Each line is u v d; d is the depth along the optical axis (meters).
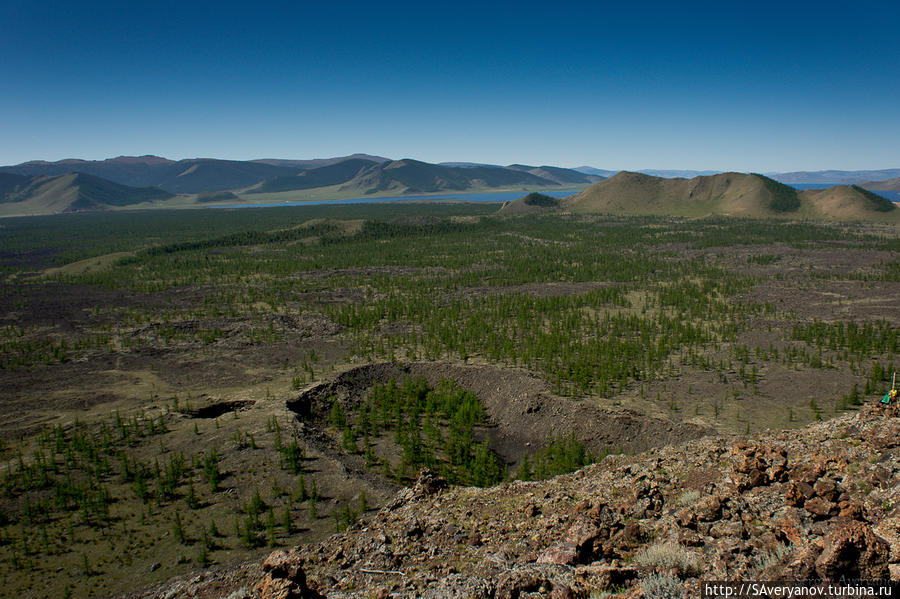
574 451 74.62
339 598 25.56
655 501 28.64
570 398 91.62
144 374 114.62
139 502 62.09
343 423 91.44
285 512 58.03
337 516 58.28
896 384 92.69
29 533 56.06
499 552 26.69
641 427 80.44
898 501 21.53
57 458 74.25
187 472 69.12
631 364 108.44
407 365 113.88
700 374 103.38
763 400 89.50
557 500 33.91
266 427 82.56
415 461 76.56
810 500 22.45
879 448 28.81
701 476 31.02
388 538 33.16
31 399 99.81
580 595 18.36
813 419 80.75
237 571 41.56
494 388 102.69
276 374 113.38
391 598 23.94
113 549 53.00
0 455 75.62
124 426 82.88
